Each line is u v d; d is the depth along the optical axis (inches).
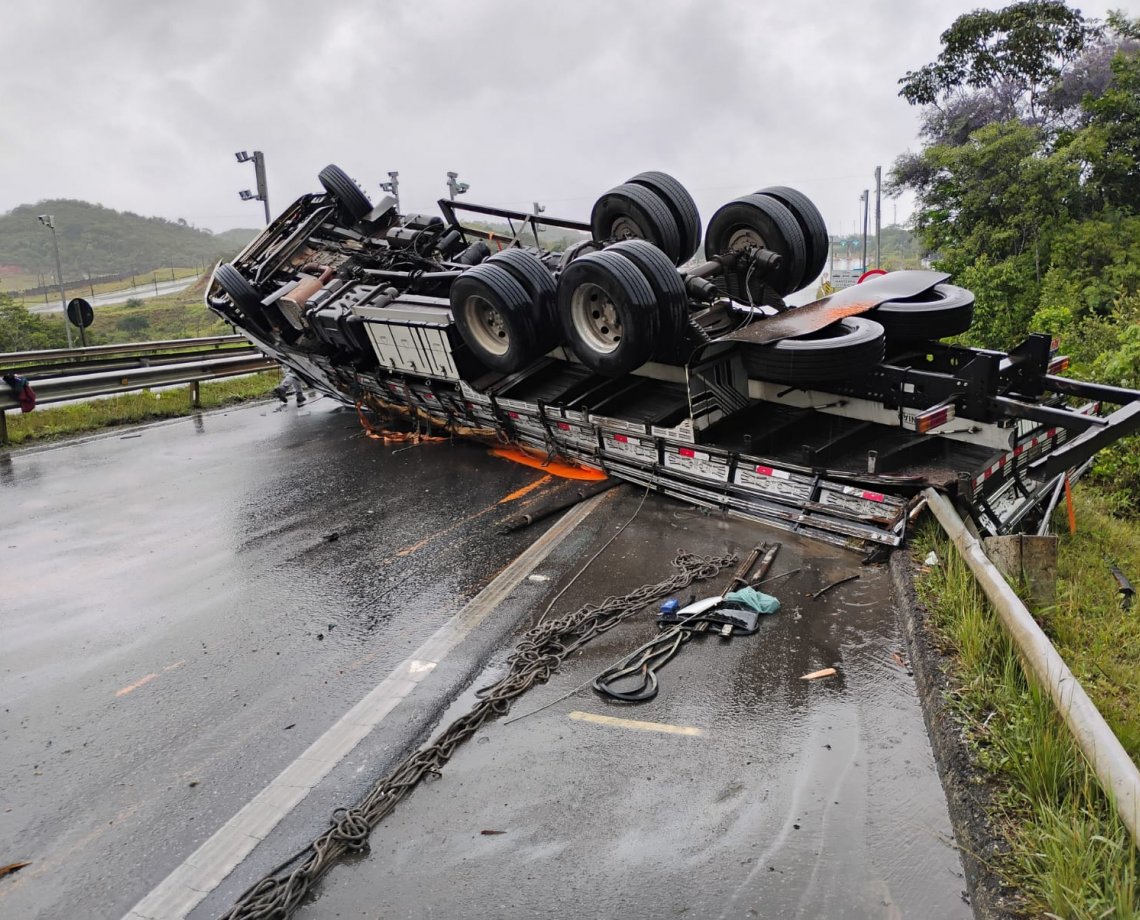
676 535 236.1
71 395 440.5
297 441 397.4
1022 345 235.6
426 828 121.4
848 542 216.5
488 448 350.0
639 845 115.1
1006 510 231.3
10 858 120.9
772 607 183.6
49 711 161.5
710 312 265.1
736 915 101.6
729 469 242.7
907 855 110.0
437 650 177.8
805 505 226.1
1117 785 95.5
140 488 323.9
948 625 161.6
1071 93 1005.2
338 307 363.6
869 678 155.2
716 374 252.2
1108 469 346.6
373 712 154.7
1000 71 1046.4
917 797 121.4
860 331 229.6
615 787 128.2
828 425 260.1
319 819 125.4
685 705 150.1
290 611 202.5
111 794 134.6
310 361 412.5
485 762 136.6
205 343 690.8
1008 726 124.0
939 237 932.6
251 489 314.8
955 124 1063.0
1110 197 852.0
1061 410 200.7
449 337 310.2
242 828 124.4
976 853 105.3
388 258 396.8
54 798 134.3
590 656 170.7
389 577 220.5
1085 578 223.1
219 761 142.2
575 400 294.0
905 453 233.1
